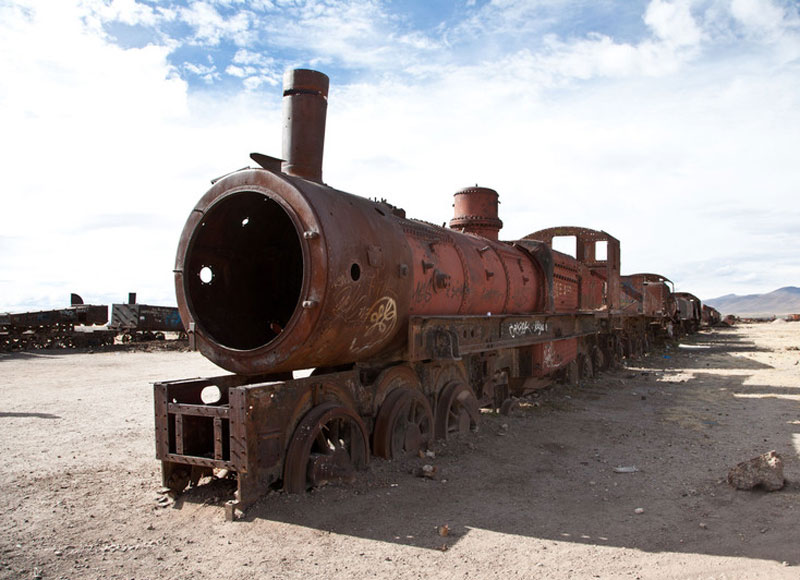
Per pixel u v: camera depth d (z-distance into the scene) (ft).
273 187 16.90
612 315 47.91
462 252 25.68
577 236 48.42
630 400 35.86
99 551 13.34
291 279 22.68
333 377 18.30
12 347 76.07
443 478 19.03
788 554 13.15
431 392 23.97
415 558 12.98
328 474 17.11
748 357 66.33
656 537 14.34
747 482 17.79
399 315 19.77
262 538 13.93
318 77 20.03
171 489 16.97
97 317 84.12
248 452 15.25
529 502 17.01
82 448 23.08
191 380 17.80
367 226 18.31
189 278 18.51
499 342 27.50
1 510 16.06
